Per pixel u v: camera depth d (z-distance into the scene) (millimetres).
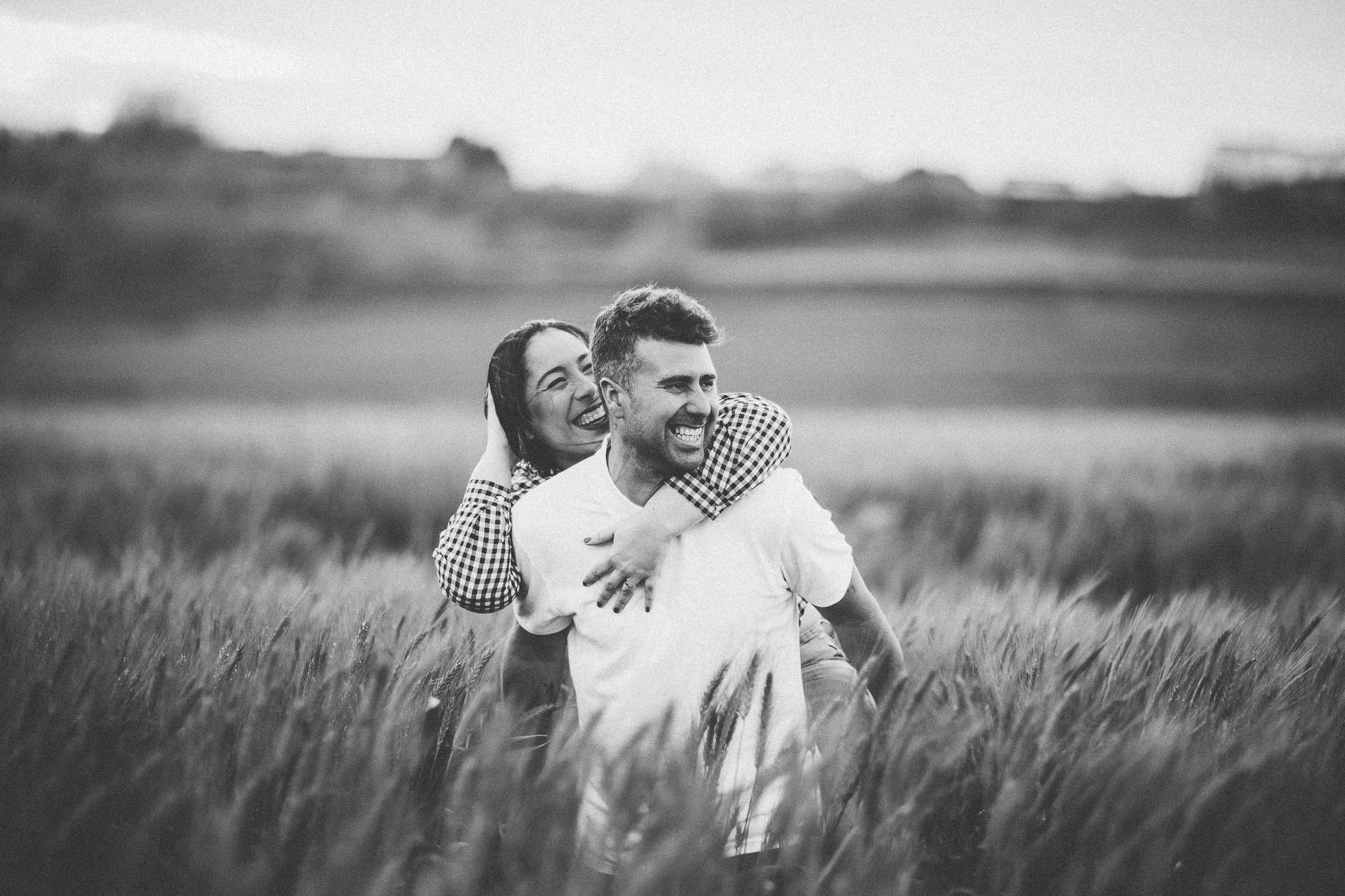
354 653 2248
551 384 2543
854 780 1848
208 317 69312
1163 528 7523
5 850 1726
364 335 62812
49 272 75375
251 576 3826
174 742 1934
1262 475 11492
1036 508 9492
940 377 48781
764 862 1894
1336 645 2529
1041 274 86625
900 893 1677
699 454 2062
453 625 2637
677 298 2041
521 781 1858
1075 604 3150
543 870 1658
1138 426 24406
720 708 1919
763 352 57156
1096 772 1911
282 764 1846
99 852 1829
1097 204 113188
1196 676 2432
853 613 2297
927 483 10508
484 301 76938
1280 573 6418
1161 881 1781
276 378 47469
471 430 15508
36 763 1849
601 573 2105
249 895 1559
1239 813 1806
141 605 2729
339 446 12898
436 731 2104
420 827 1942
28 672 2203
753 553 2135
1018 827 1826
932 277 85875
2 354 54938
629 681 2111
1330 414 34125
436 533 7945
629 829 1753
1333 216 101562
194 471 10016
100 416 23922
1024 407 38156
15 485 9859
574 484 2207
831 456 12945
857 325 66500
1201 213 106375
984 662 2498
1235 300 72750
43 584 3012
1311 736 2123
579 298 78688
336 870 1558
